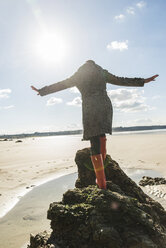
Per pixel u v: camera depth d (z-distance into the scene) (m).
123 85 3.01
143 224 2.54
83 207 2.67
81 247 2.44
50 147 19.94
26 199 5.51
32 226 3.95
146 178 6.95
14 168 9.62
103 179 2.96
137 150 13.96
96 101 2.76
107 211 2.60
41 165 10.28
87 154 4.43
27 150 17.36
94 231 2.44
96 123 2.72
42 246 2.51
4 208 4.93
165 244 2.48
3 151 17.05
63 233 2.62
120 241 2.36
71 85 2.89
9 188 6.53
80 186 4.35
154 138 23.11
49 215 2.72
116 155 12.69
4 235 3.64
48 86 2.87
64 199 2.95
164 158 10.51
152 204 3.41
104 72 2.98
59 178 7.79
